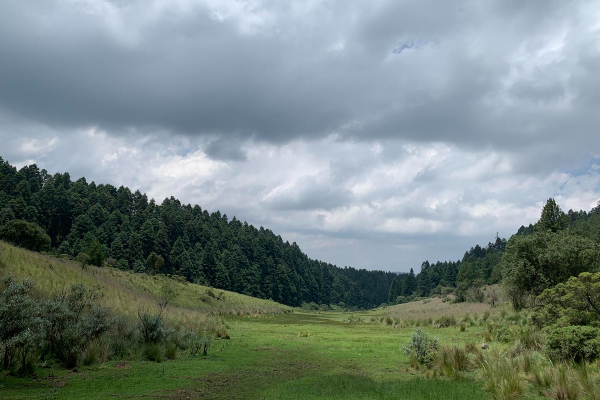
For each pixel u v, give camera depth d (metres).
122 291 32.84
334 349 17.14
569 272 24.97
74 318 13.60
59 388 8.80
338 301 194.50
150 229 109.06
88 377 10.20
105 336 14.05
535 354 11.76
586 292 13.83
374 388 9.16
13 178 102.88
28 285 11.10
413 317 36.62
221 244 137.88
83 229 98.62
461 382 9.78
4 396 7.79
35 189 110.19
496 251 176.62
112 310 20.55
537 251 26.86
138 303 29.34
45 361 11.14
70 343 12.16
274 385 9.83
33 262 27.75
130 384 9.51
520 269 27.12
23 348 10.38
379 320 41.16
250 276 133.00
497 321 23.97
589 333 10.89
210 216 160.00
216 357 14.46
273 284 139.88
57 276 26.75
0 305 9.80
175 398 8.26
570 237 26.06
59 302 12.89
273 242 160.12
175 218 126.31
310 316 71.50
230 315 47.31
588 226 77.94
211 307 56.47
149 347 14.02
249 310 62.28
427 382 9.77
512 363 10.62
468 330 22.80
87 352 12.07
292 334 24.81
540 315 16.72
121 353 13.40
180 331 17.89
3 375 9.54
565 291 14.95
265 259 147.75
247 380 10.45
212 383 9.94
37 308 10.79
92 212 106.50
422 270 172.25
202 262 117.06
